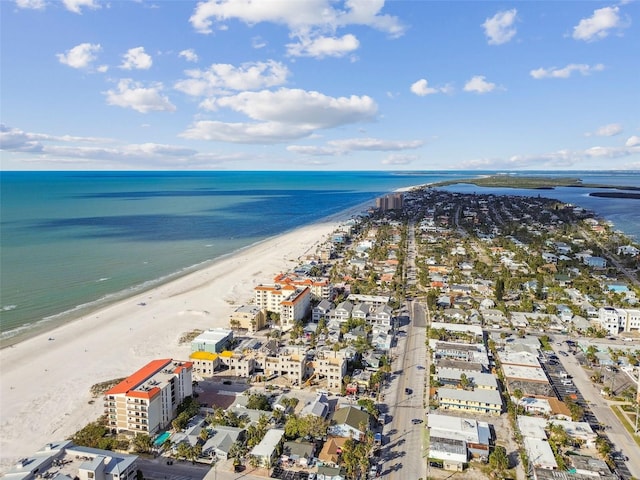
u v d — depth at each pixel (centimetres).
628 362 19788
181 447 13450
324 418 15125
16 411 16025
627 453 13812
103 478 11406
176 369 16188
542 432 14412
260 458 13212
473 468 13088
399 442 14325
